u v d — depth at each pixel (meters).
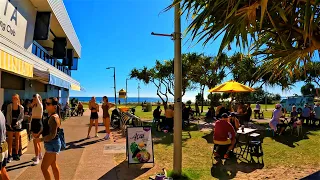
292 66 3.76
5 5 9.68
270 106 41.53
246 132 8.59
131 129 6.88
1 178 4.29
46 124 4.87
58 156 7.70
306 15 2.26
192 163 7.13
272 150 8.77
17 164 6.66
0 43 8.76
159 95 25.70
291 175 6.13
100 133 12.50
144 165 6.87
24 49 12.06
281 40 2.96
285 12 2.93
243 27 2.87
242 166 6.89
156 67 24.44
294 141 10.35
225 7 2.86
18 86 12.63
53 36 21.17
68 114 23.17
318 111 15.02
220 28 2.92
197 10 3.25
